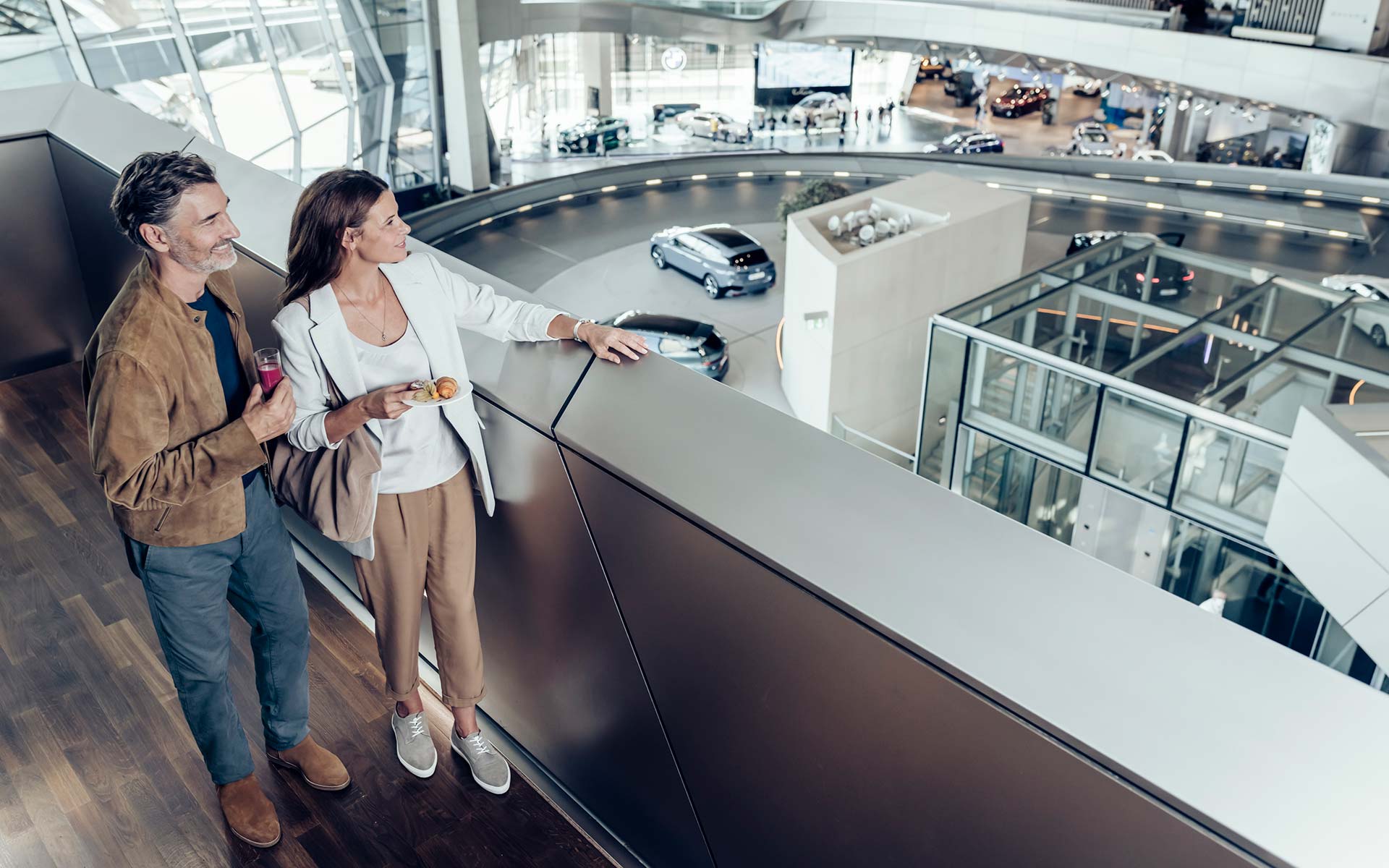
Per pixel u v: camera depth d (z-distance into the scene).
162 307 1.48
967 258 15.40
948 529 1.17
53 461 3.10
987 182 26.27
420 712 2.03
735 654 1.33
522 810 1.96
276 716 1.96
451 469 1.68
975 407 12.96
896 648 1.05
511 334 1.69
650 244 20.95
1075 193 25.52
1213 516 11.17
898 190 16.44
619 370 1.56
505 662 1.97
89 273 3.49
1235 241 22.80
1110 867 0.93
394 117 22.48
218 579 1.72
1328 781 0.83
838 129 33.00
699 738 1.50
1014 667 0.97
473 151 25.42
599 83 33.09
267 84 16.88
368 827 1.93
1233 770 0.85
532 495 1.62
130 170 1.39
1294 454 10.16
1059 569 1.09
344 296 1.50
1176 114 32.59
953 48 29.20
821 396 14.70
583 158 29.34
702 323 15.91
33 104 3.40
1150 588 1.06
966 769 1.04
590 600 1.61
